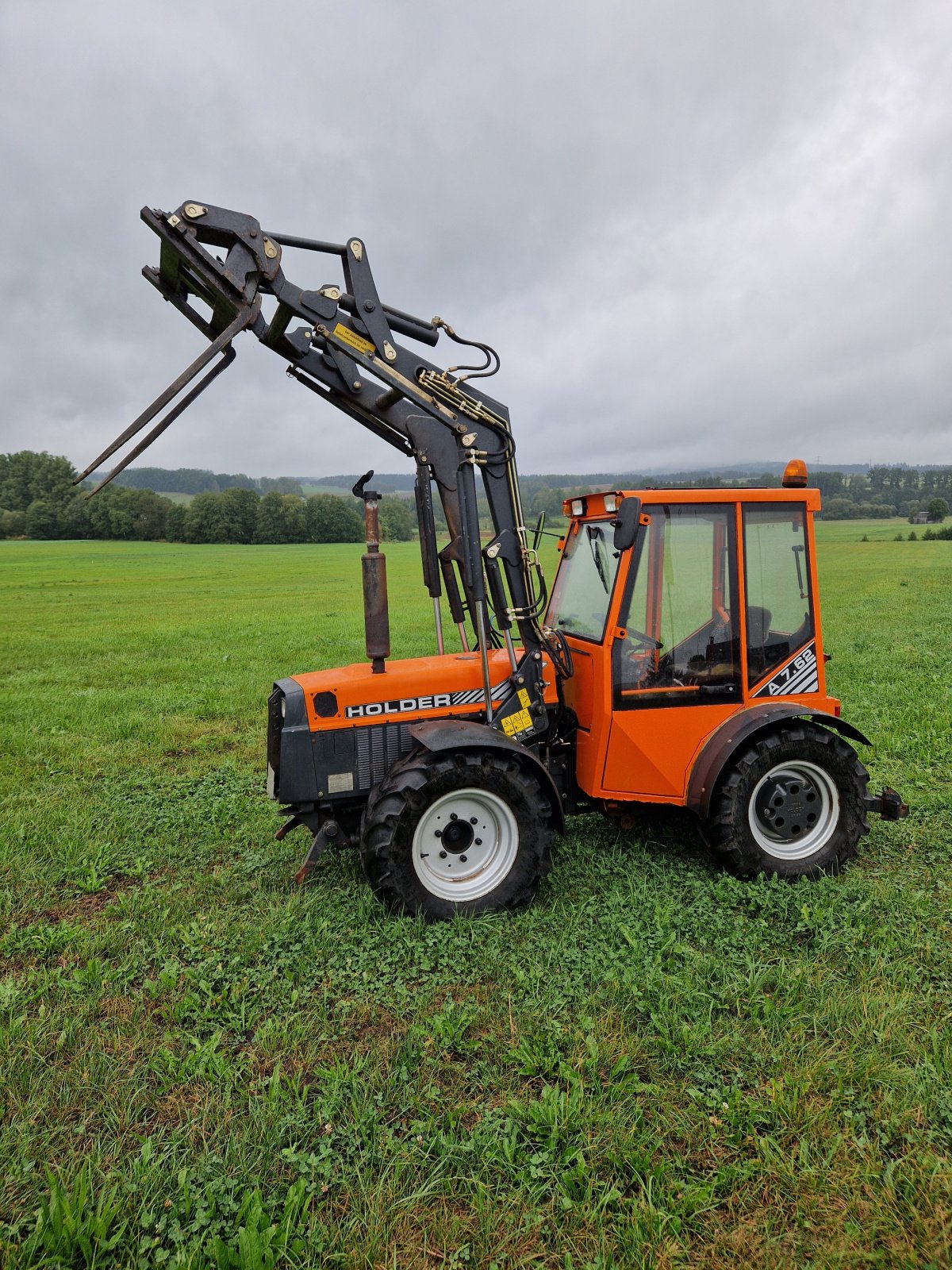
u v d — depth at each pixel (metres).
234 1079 3.11
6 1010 3.61
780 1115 2.84
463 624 5.18
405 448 4.86
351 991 3.73
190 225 3.95
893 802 4.98
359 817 4.84
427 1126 2.84
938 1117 2.83
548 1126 2.80
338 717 4.61
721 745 4.62
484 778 4.28
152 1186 2.60
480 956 3.93
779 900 4.34
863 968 3.70
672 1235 2.43
